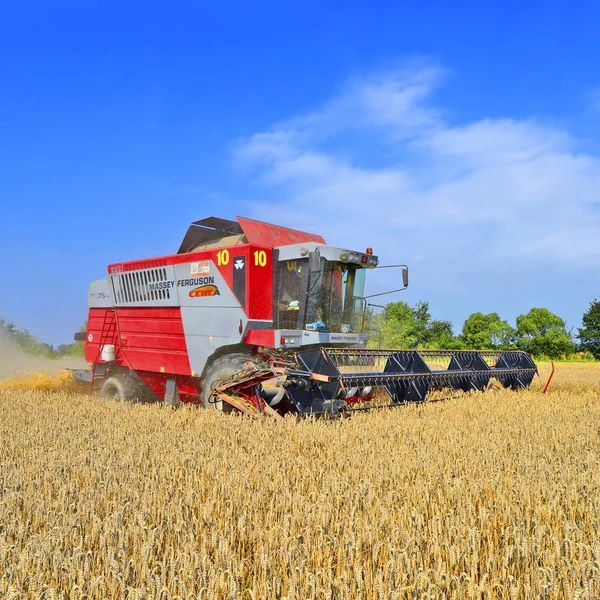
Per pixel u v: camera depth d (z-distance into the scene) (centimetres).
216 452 614
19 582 315
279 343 944
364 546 367
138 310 1224
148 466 572
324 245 1012
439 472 536
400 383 991
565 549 360
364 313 1118
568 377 2148
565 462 582
